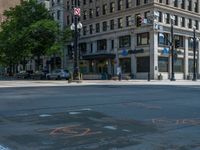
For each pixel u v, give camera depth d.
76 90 24.77
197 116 11.44
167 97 18.75
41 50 56.97
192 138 7.95
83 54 71.81
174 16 60.84
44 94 20.75
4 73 104.00
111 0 65.19
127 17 61.72
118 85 33.19
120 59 63.06
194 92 22.89
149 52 56.91
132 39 60.38
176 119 10.77
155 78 55.97
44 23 54.84
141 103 15.52
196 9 65.69
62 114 11.83
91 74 63.44
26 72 67.69
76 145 7.22
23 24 57.84
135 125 9.66
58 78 56.69
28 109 13.23
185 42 62.50
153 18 54.47
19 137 8.05
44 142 7.51
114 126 9.48
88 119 10.72
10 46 58.16
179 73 61.28
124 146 7.14
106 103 15.47
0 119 10.74
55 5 79.00
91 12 70.50
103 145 7.21
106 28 66.31
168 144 7.34
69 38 57.88
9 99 17.39
